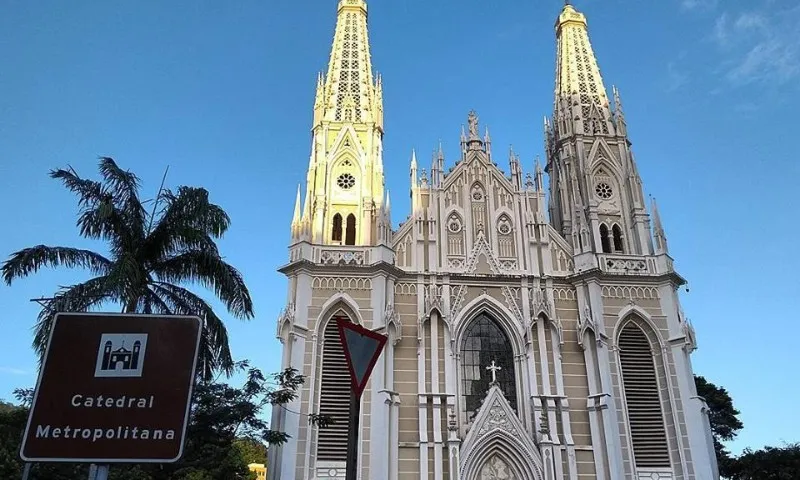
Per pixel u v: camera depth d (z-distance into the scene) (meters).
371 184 57.88
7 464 35.41
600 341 51.00
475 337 52.72
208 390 37.03
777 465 61.91
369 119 61.09
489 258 55.09
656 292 54.69
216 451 36.34
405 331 51.38
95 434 14.50
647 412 50.69
